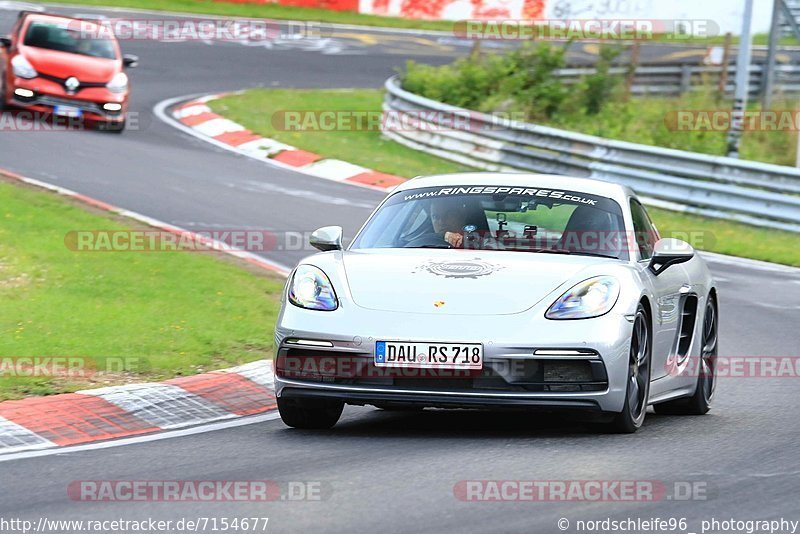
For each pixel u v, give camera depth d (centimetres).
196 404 2606
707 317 2916
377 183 6700
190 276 4022
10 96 6906
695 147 8038
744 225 6175
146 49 10600
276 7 12988
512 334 2184
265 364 2997
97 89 7006
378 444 2220
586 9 12419
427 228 2569
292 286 2384
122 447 2214
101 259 4112
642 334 2400
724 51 10125
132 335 3162
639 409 2394
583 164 6906
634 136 8275
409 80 9125
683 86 10238
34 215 4681
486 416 2598
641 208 2791
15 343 2964
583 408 2209
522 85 8856
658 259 2527
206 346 3128
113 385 2683
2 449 2178
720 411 2794
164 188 5806
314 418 2411
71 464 2062
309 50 11425
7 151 6234
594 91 8925
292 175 6688
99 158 6384
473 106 8875
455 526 1628
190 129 7750
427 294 2273
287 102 8862
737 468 2041
